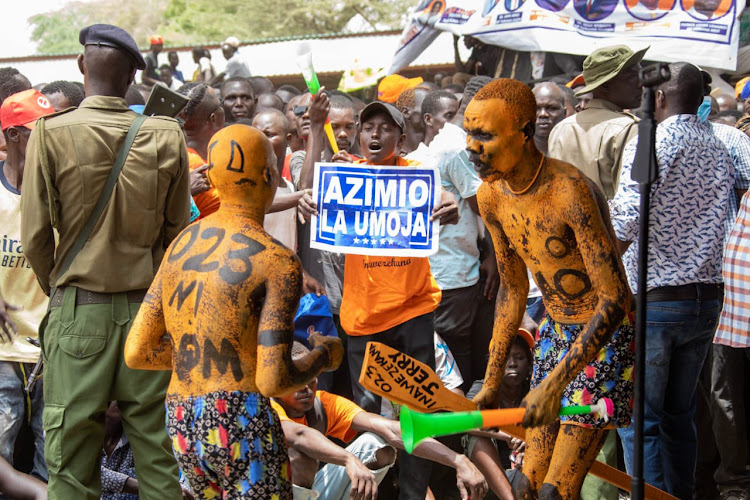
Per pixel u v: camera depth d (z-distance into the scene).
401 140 4.76
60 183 3.71
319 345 3.21
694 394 4.62
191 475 3.15
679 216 4.26
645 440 4.36
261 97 7.79
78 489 3.74
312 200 4.51
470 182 5.24
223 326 3.02
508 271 3.49
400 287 4.53
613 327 3.01
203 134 5.02
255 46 17.36
